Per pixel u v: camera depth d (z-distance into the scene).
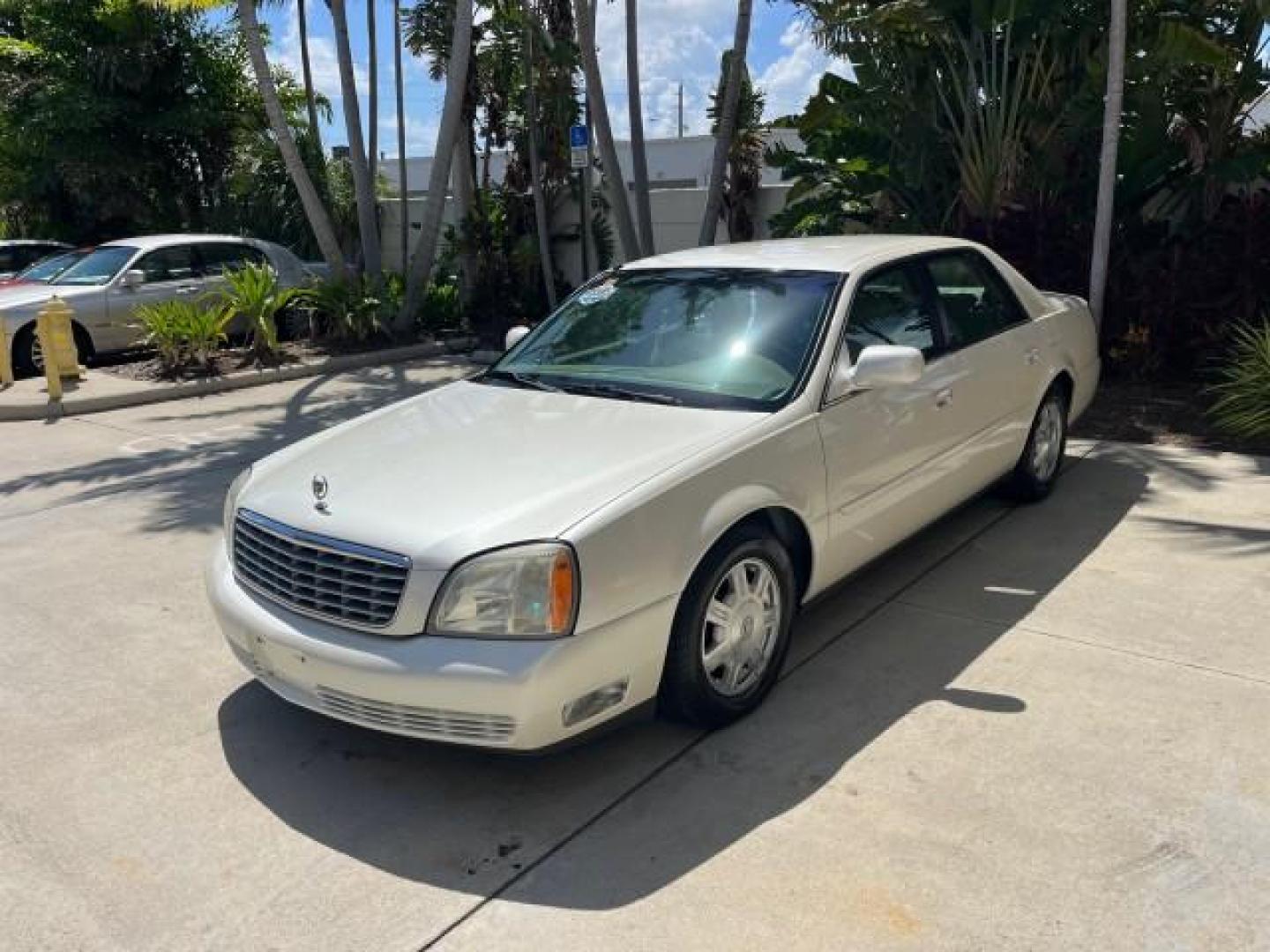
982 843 3.12
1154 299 9.10
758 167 14.38
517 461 3.73
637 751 3.71
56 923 2.95
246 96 20.30
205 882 3.11
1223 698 3.92
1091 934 2.74
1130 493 6.39
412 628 3.24
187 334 11.54
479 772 3.64
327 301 12.95
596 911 2.92
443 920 2.91
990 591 4.98
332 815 3.43
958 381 5.00
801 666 4.29
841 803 3.35
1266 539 5.51
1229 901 2.85
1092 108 9.66
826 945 2.74
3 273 16.89
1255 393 7.46
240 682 4.41
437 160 13.31
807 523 4.04
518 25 14.75
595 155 15.82
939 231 10.94
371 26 15.42
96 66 18.58
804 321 4.42
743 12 11.24
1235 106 9.65
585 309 5.07
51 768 3.77
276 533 3.59
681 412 4.09
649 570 3.39
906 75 10.98
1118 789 3.37
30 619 5.16
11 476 8.03
